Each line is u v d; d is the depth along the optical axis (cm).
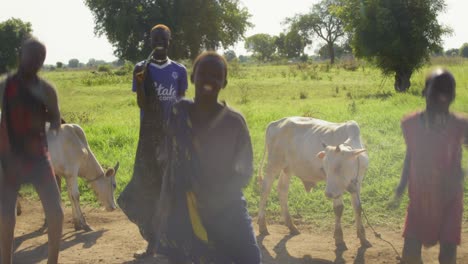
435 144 371
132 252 562
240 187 337
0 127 424
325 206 711
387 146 942
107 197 668
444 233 375
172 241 339
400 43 2391
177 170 335
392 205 399
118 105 1988
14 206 428
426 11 2409
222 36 5056
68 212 731
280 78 3475
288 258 545
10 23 4903
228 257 340
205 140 333
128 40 4731
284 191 649
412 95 1847
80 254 561
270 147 662
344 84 2786
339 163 521
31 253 570
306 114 1308
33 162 423
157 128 510
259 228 630
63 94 2052
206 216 336
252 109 1628
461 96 1540
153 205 517
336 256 548
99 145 1069
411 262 384
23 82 418
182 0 4725
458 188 376
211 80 327
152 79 510
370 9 2486
